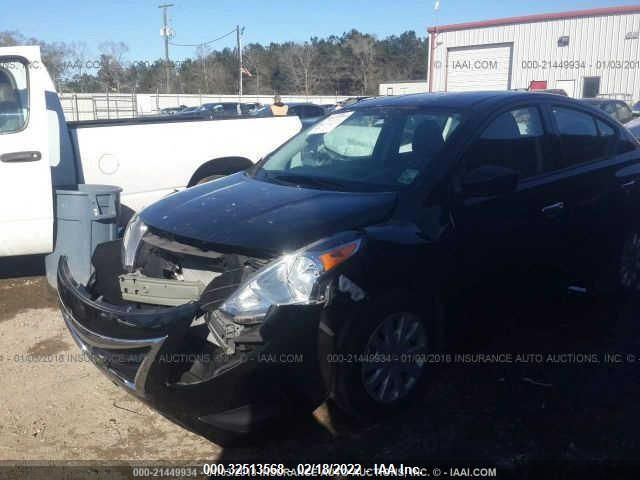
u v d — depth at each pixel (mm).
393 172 3770
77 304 3367
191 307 2943
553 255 4277
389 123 4199
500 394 3736
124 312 3059
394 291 3271
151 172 6469
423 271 3367
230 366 2900
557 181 4242
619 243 4930
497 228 3795
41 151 5094
